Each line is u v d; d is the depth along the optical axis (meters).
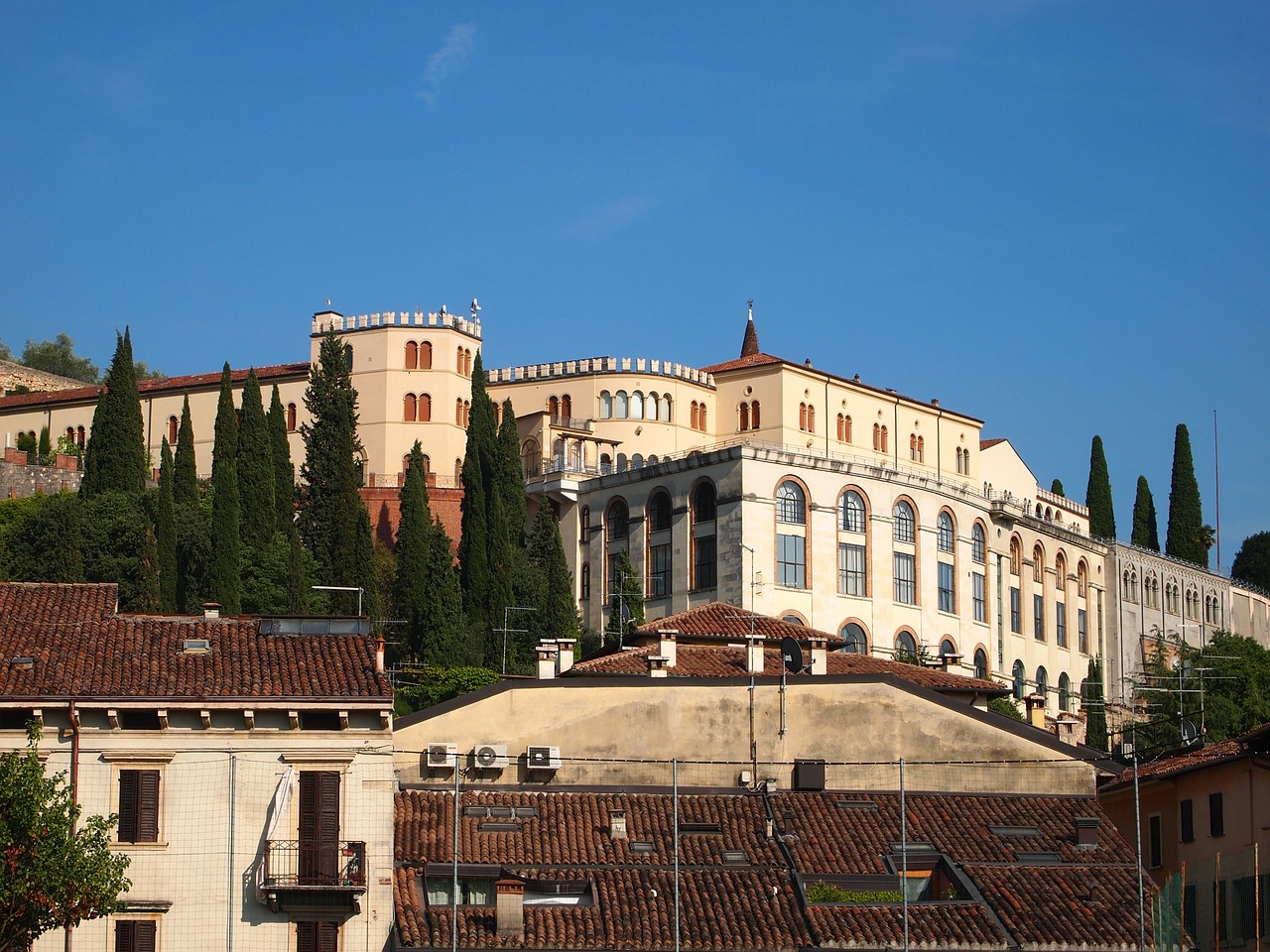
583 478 171.88
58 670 68.94
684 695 80.75
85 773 67.31
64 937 66.00
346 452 155.50
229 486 138.75
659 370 186.50
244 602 139.88
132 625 73.12
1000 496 186.00
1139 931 70.44
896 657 155.62
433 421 187.75
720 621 103.06
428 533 153.62
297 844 67.25
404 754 78.56
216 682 69.06
